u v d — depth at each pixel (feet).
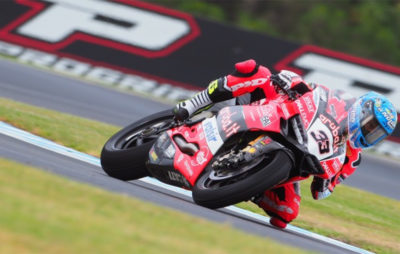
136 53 190.80
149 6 193.57
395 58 287.69
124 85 188.34
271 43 189.06
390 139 175.83
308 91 69.21
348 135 68.95
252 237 56.95
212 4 306.35
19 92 141.69
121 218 51.62
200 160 69.77
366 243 84.38
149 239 47.47
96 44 191.93
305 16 302.45
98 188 61.41
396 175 153.99
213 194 65.62
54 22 193.88
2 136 84.53
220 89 71.82
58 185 56.80
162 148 73.46
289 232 75.82
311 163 66.33
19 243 40.63
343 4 316.19
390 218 109.40
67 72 189.47
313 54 187.52
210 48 190.49
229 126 68.80
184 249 46.93
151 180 85.76
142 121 80.74
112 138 79.97
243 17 300.40
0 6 194.39
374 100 67.97
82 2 194.18
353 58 185.47
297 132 66.74
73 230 45.06
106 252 42.09
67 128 108.27
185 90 189.37
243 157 65.62
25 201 49.26
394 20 307.37
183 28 191.72
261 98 71.41
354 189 126.82
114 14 193.26
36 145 86.48
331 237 83.15
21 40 193.06
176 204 68.95
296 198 75.31
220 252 48.37
